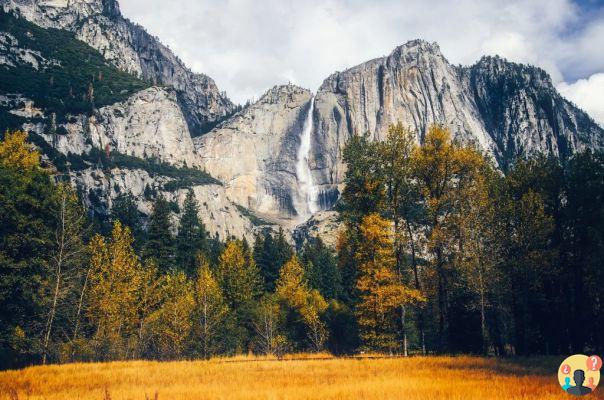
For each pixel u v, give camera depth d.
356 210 32.06
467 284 31.64
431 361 23.44
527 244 30.12
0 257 28.83
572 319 33.78
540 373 18.05
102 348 32.72
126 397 13.45
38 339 29.52
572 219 32.16
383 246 29.78
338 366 22.38
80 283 32.59
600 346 33.62
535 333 34.00
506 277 31.11
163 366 23.77
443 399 11.98
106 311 32.97
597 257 29.84
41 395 14.20
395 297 28.81
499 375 17.08
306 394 13.31
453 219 30.41
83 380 17.95
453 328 35.34
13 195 30.55
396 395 12.75
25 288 30.12
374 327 31.53
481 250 30.86
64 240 31.50
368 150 32.03
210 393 13.95
